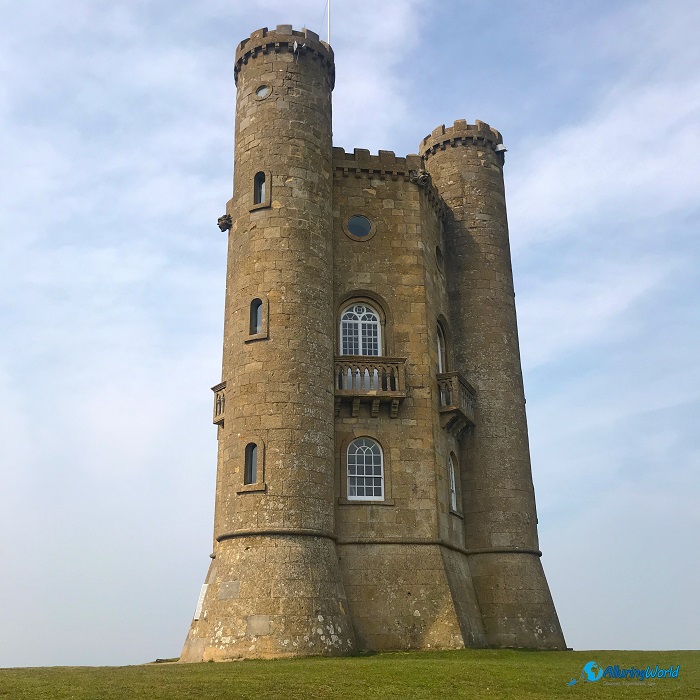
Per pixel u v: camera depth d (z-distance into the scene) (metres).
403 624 29.33
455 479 34.97
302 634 25.91
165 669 21.31
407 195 36.12
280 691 17.25
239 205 33.09
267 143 32.97
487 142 41.12
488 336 37.56
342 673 19.72
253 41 34.81
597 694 18.06
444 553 31.56
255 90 34.12
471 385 36.56
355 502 30.97
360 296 34.34
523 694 17.84
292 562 27.22
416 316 34.31
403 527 31.09
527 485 36.00
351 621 28.31
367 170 35.97
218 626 26.50
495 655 26.80
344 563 30.03
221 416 33.34
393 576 30.16
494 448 35.72
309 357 30.28
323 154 33.78
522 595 33.47
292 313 30.55
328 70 35.56
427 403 33.06
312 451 29.12
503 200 41.03
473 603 33.00
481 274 38.53
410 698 17.00
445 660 23.39
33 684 17.58
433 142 41.25
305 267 31.42
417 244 35.41
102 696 16.39
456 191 40.03
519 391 37.59
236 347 30.80
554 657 26.33
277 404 29.27
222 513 29.11
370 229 35.22
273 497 28.09
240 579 27.06
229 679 18.62
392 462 31.83
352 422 32.09
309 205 32.41
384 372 32.38
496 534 34.50
